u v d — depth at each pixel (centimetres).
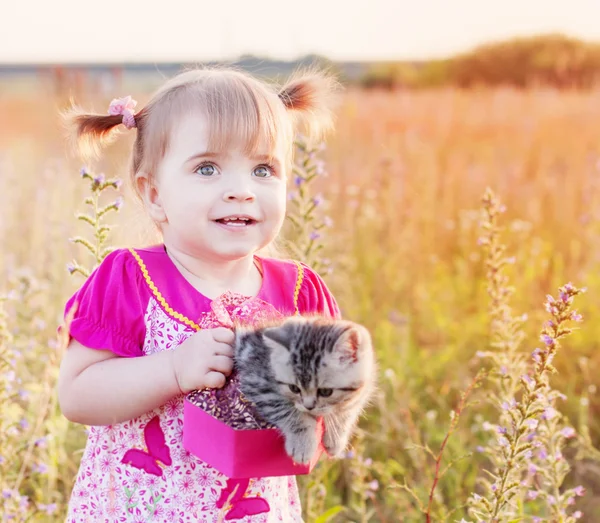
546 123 1376
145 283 300
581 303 679
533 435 364
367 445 511
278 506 302
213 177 293
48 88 1270
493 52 2298
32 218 746
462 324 686
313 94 347
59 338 301
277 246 458
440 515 373
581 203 895
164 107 304
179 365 275
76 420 290
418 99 1781
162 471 287
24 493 439
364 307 669
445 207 898
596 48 2056
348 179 931
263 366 259
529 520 421
